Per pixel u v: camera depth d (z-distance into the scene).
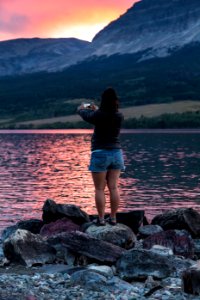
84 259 11.45
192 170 70.19
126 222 14.84
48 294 8.87
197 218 14.87
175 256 11.95
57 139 183.25
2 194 45.97
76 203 40.94
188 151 112.12
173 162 83.94
